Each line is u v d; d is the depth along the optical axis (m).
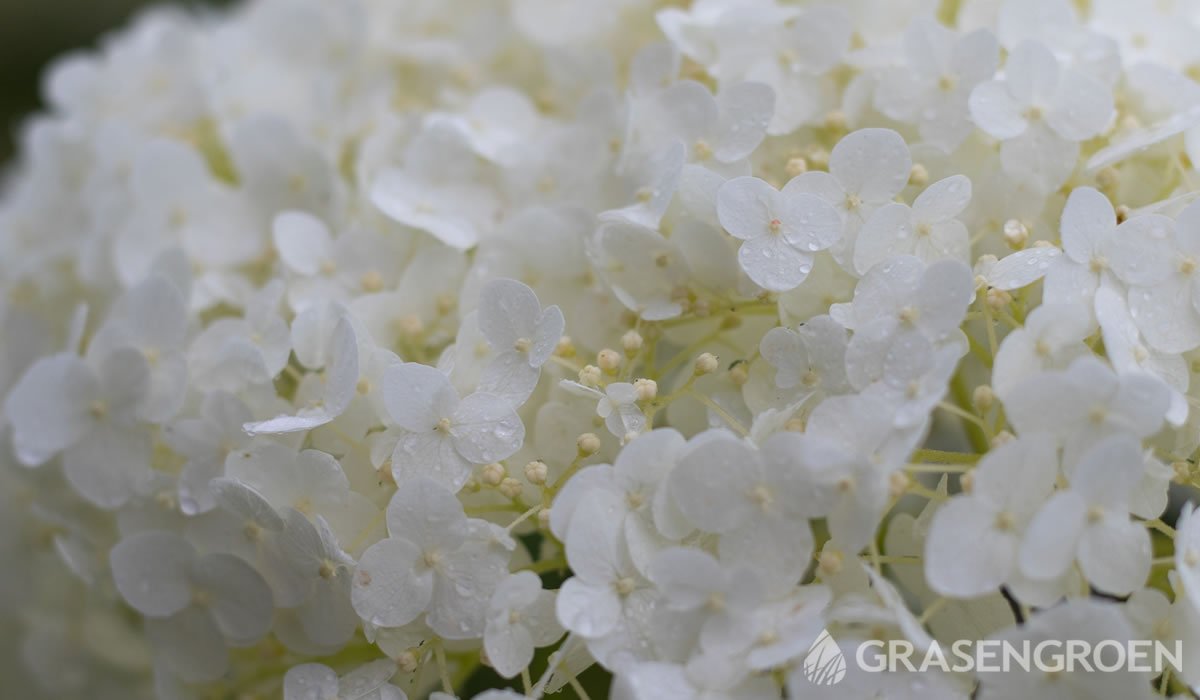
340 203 0.40
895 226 0.35
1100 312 0.34
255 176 0.41
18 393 0.37
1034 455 0.33
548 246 0.37
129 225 0.40
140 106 0.44
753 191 0.35
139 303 0.37
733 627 0.33
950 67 0.37
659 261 0.36
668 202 0.36
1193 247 0.35
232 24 0.46
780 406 0.35
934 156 0.37
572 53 0.41
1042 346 0.34
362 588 0.34
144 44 0.45
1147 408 0.33
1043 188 0.36
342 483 0.35
